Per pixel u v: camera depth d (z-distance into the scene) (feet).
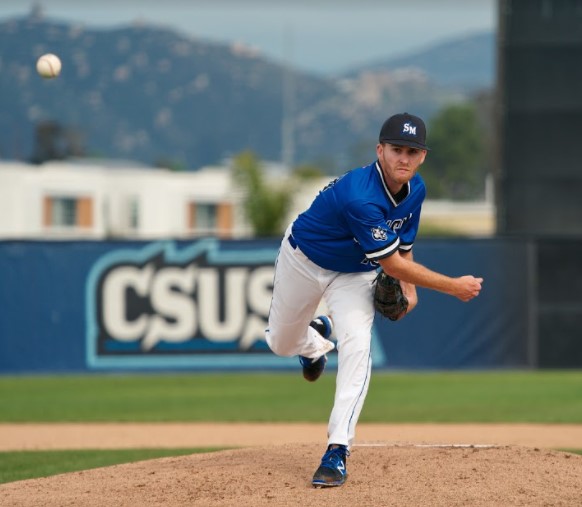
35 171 424.87
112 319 169.17
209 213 465.88
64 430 112.78
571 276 166.09
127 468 67.26
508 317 166.40
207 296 168.14
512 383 153.28
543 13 175.94
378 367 167.32
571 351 166.40
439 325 166.81
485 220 515.09
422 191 60.59
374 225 58.08
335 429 59.67
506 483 59.16
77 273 169.27
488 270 166.30
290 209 371.97
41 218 423.64
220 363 168.35
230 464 65.77
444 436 102.01
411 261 62.08
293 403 134.31
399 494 57.47
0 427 115.75
